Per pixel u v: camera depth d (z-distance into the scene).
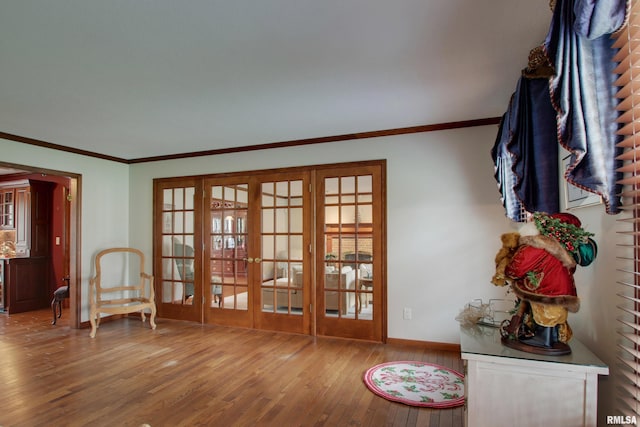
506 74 2.61
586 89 1.15
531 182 2.08
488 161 3.69
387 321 4.00
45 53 2.25
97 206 5.07
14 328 4.77
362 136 4.15
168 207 5.29
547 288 1.62
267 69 2.50
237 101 3.10
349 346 3.92
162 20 1.90
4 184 6.26
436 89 2.88
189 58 2.33
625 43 1.08
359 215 4.19
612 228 1.55
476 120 3.68
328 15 1.87
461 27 2.00
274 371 3.25
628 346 1.41
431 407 2.60
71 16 1.86
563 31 1.17
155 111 3.33
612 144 1.16
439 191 3.85
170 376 3.15
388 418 2.46
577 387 1.57
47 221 6.29
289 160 4.52
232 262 4.84
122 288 4.98
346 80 2.70
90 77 2.60
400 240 3.97
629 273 1.38
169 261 5.29
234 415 2.50
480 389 1.70
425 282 3.86
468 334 2.03
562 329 1.70
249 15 1.87
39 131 3.98
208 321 4.93
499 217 3.63
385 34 2.07
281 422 2.42
